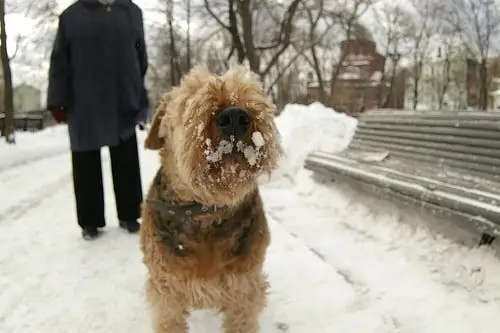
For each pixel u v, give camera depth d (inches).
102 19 100.2
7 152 258.1
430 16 877.2
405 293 75.0
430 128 110.2
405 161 117.3
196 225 57.5
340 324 68.5
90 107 101.0
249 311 61.9
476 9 761.0
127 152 108.2
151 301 62.5
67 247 102.1
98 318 72.5
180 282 59.0
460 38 804.6
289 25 516.4
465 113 99.5
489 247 78.0
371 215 108.1
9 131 351.6
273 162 55.1
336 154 146.8
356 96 901.8
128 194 109.8
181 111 57.2
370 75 915.4
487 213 71.2
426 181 90.9
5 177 189.2
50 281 85.3
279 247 98.3
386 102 855.7
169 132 61.2
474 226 74.6
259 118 53.6
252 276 61.0
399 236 95.7
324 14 524.7
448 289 74.2
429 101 1088.8
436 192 84.3
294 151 164.1
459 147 98.7
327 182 139.5
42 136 448.5
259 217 61.9
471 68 901.2
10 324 70.5
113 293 80.6
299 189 145.5
